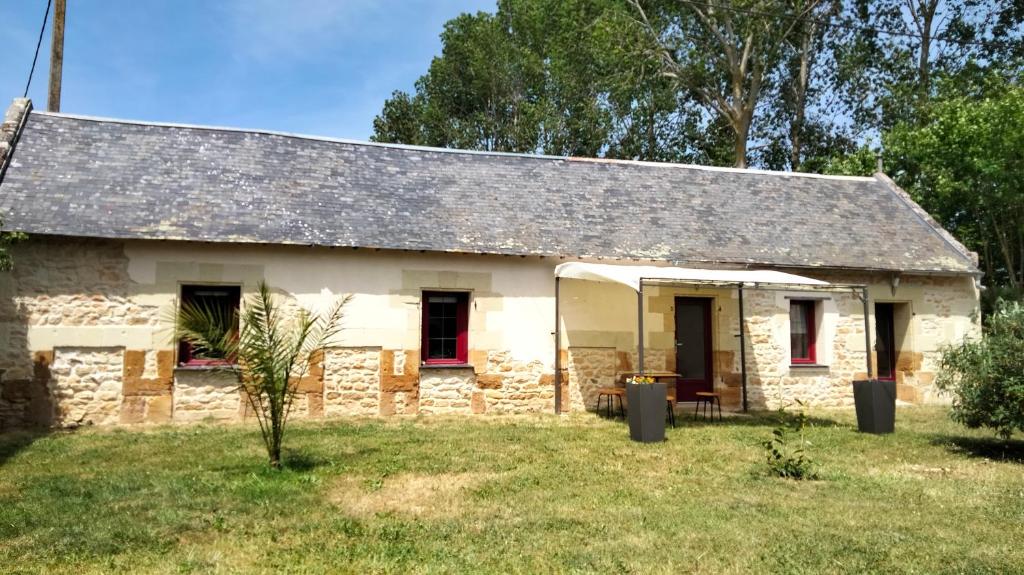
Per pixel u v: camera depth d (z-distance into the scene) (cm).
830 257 1561
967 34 2806
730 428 1237
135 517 642
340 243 1276
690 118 3244
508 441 1068
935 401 1633
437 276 1358
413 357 1339
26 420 1145
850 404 1592
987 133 2008
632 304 1477
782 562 533
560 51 3164
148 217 1217
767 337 1558
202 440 1038
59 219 1158
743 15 2744
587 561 535
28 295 1160
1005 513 683
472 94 3647
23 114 1348
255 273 1261
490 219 1439
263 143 1484
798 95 3088
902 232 1719
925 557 548
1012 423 956
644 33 2750
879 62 2931
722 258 1479
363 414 1305
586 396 1427
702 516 662
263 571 513
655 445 1047
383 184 1468
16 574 501
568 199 1567
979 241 2327
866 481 823
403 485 783
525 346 1400
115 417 1188
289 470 836
